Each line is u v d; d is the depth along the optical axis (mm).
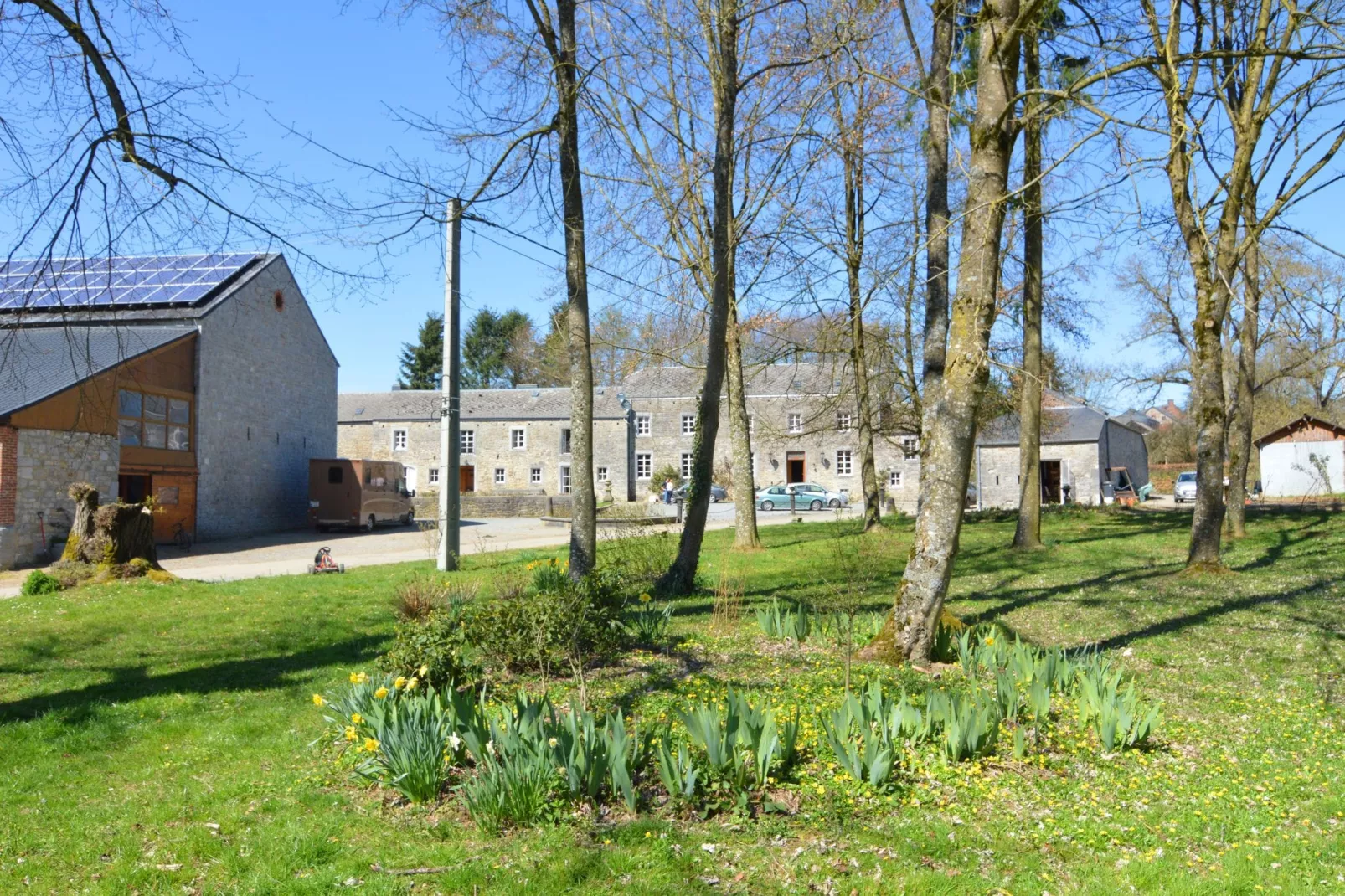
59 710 7457
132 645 10102
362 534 33094
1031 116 8305
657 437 57312
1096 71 8266
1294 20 8203
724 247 12109
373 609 12219
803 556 17328
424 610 10219
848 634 7273
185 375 28484
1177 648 9758
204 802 5461
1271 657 9281
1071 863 4645
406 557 22156
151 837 4953
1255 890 4320
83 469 23469
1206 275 13328
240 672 8812
